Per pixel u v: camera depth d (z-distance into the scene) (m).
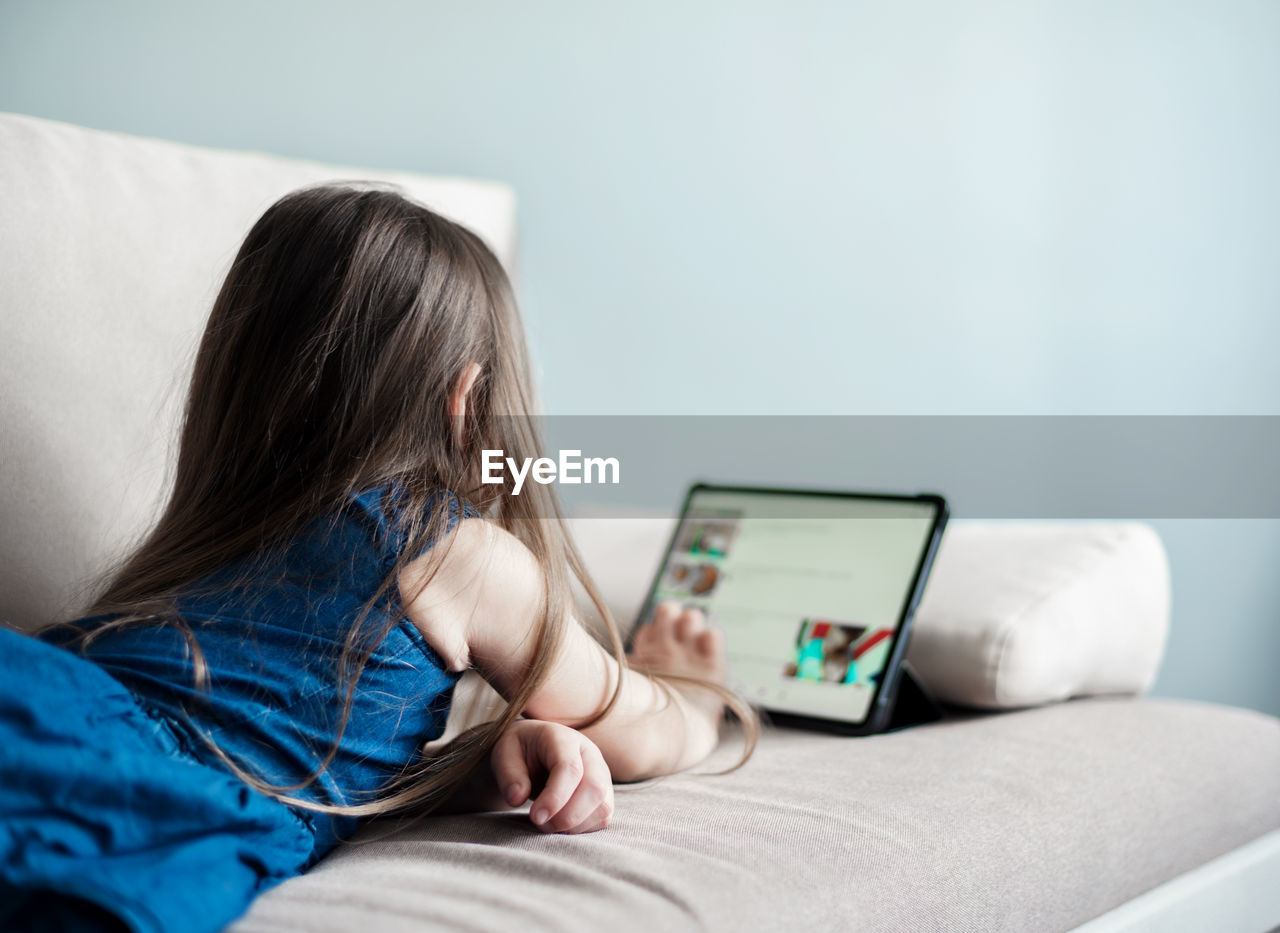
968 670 0.81
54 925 0.39
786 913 0.47
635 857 0.50
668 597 0.94
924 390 1.67
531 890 0.47
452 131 1.57
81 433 0.79
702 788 0.64
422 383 0.61
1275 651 1.59
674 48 1.64
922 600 0.87
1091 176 1.62
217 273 0.89
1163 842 0.68
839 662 0.82
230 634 0.53
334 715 0.53
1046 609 0.83
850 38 1.65
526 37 1.60
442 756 0.61
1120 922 0.63
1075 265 1.63
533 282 1.61
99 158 0.88
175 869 0.42
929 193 1.65
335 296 0.60
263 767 0.51
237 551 0.57
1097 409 1.63
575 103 1.62
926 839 0.57
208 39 1.45
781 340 1.68
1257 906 0.73
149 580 0.58
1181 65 1.61
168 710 0.49
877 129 1.65
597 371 1.64
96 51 1.40
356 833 0.59
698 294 1.67
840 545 0.90
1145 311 1.62
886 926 0.50
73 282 0.82
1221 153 1.60
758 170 1.67
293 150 1.50
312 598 0.54
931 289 1.66
